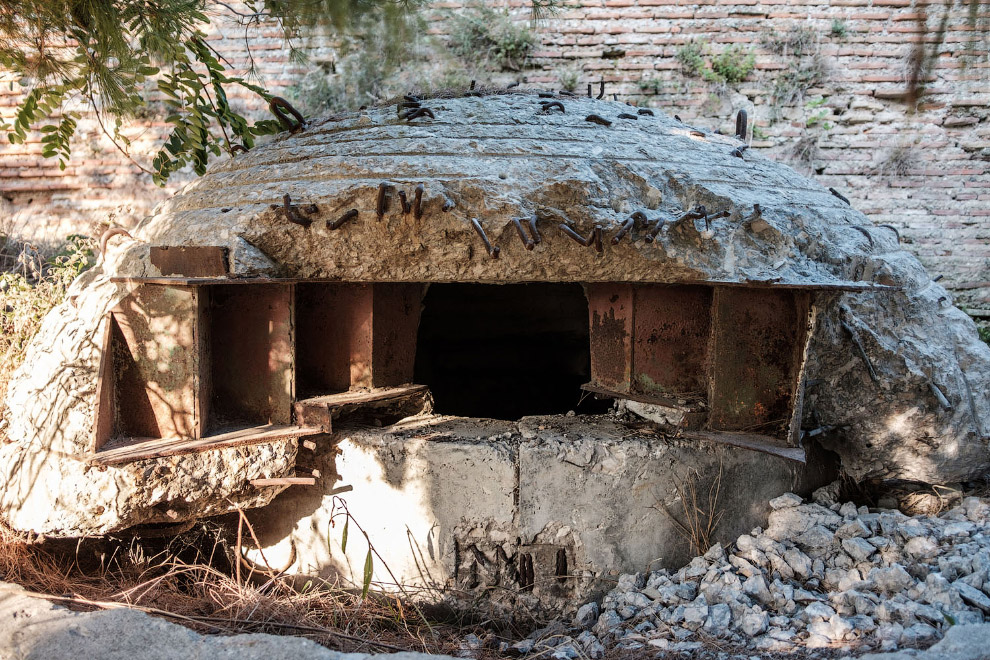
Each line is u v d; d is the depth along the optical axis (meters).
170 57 3.86
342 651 2.57
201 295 2.89
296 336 3.29
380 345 3.31
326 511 3.25
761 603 2.81
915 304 3.39
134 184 7.44
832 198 3.77
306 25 3.29
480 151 3.11
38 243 7.20
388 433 3.21
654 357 3.21
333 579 3.27
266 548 3.37
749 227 3.01
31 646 2.24
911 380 3.18
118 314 2.91
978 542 3.00
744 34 7.32
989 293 7.29
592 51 7.34
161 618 2.44
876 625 2.55
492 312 5.69
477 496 3.09
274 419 3.10
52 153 4.94
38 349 3.34
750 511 3.25
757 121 7.35
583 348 5.91
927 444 3.34
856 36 7.28
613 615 2.88
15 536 2.93
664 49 7.32
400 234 2.92
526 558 3.11
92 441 2.77
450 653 2.71
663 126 3.63
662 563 3.14
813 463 3.45
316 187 3.05
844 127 7.34
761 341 2.98
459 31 7.17
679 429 3.09
